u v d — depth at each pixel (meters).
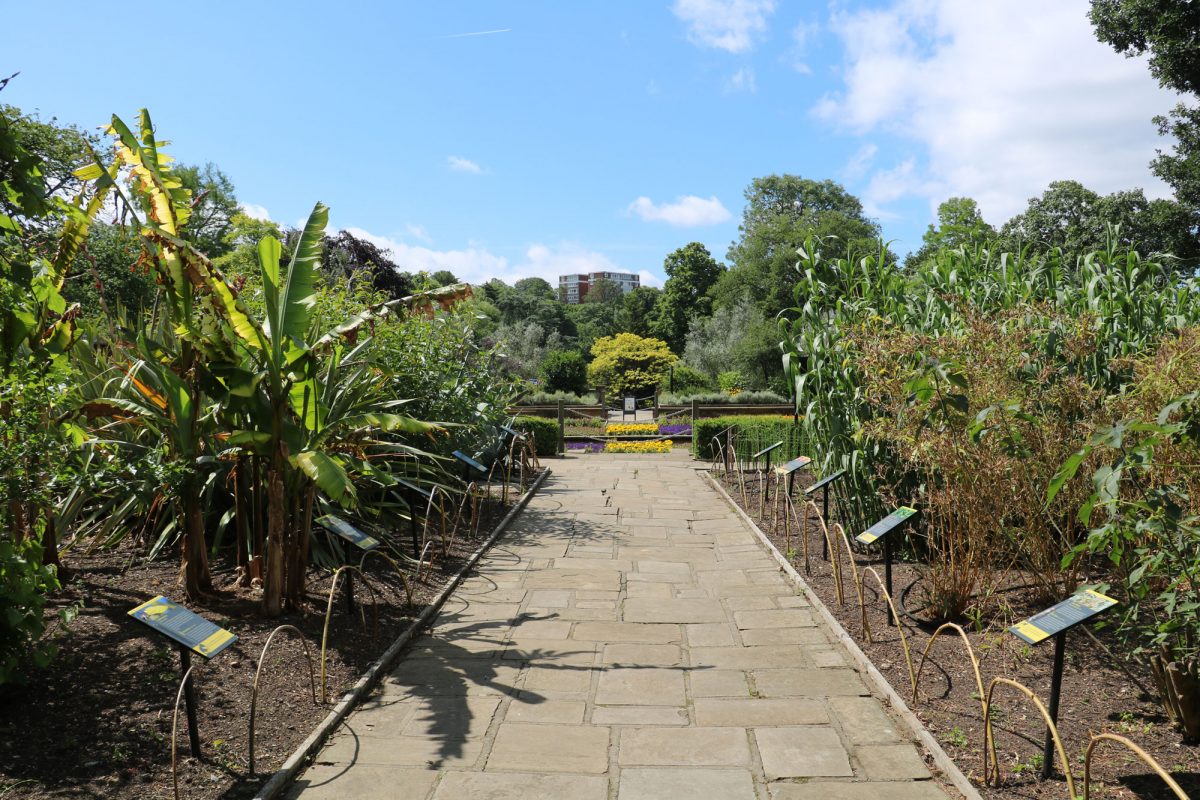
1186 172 17.12
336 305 8.74
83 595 5.32
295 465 4.76
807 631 5.27
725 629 5.35
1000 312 4.96
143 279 15.73
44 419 4.48
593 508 9.89
